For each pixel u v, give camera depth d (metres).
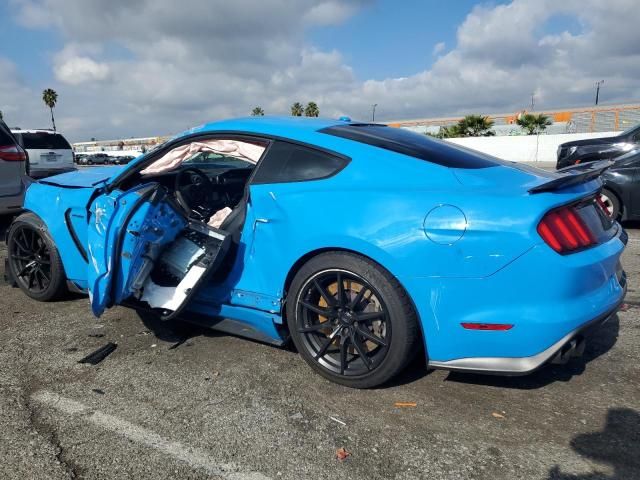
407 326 2.55
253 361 3.10
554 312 2.33
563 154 10.31
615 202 6.96
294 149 2.97
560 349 2.37
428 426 2.42
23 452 2.22
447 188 2.56
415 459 2.18
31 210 3.90
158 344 3.34
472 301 2.39
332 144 2.90
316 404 2.62
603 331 3.47
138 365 3.05
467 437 2.33
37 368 3.02
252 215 2.99
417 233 2.45
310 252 2.75
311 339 2.88
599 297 2.50
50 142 12.56
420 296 2.47
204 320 3.30
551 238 2.32
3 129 6.56
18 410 2.56
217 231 3.09
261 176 3.03
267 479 2.06
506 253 2.32
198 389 2.77
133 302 3.29
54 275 3.90
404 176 2.68
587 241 2.48
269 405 2.60
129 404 2.62
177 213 3.22
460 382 2.83
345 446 2.27
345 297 2.71
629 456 2.18
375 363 2.66
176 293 3.06
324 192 2.75
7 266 4.30
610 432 2.35
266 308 2.97
